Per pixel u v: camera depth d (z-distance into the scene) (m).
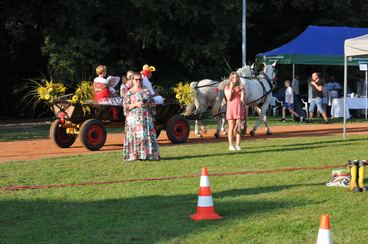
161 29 30.58
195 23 30.92
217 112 18.64
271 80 20.11
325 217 5.03
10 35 30.52
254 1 36.88
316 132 21.28
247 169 12.22
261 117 19.84
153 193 9.90
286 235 7.33
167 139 18.67
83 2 28.52
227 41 32.84
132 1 28.19
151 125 13.46
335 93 29.53
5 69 33.34
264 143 17.17
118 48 31.77
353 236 7.30
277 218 8.14
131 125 13.37
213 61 33.12
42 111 33.19
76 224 7.99
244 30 29.28
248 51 39.50
